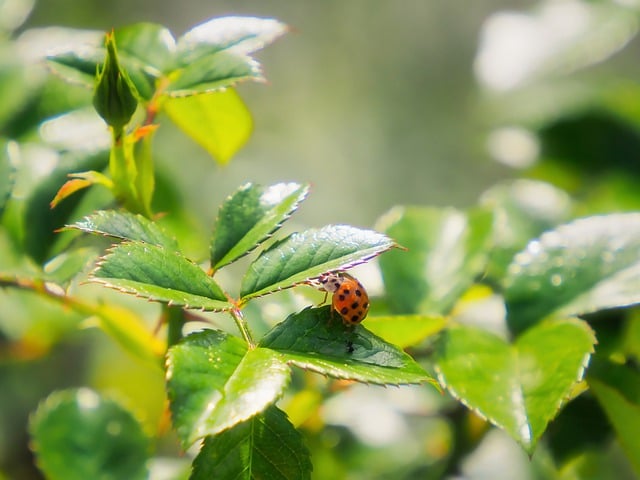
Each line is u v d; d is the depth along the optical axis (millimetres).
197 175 669
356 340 241
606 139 437
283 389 228
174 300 239
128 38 286
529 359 274
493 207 317
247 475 243
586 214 346
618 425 280
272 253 250
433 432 378
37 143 319
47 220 295
